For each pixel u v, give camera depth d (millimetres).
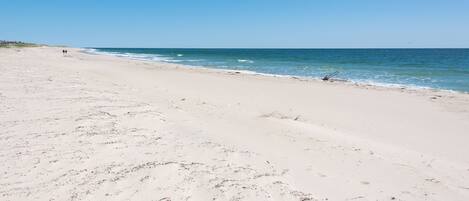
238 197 4297
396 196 4883
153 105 9430
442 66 40188
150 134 6570
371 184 5230
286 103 12688
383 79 24703
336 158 6316
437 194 5082
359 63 47031
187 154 5645
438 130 9609
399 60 56750
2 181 4371
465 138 8875
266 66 39594
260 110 10938
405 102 13805
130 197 4156
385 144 7766
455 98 14891
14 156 5121
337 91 16234
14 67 16953
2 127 6402
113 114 7852
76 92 10250
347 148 6996
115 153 5461
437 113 11875
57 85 11305
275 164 5629
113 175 4676
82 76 15266
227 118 9055
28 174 4590
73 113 7652
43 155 5215
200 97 12680
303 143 7125
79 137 6070
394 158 6637
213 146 6184
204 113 9422
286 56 79062
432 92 16688
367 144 7500
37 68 17594
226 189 4477
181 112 9078
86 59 37031
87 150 5500
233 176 4910
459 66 40156
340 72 30859
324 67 37938
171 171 4875
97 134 6293
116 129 6707
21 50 47656
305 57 72562
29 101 8562
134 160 5215
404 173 5852
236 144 6543
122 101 9523
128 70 23219
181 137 6574
